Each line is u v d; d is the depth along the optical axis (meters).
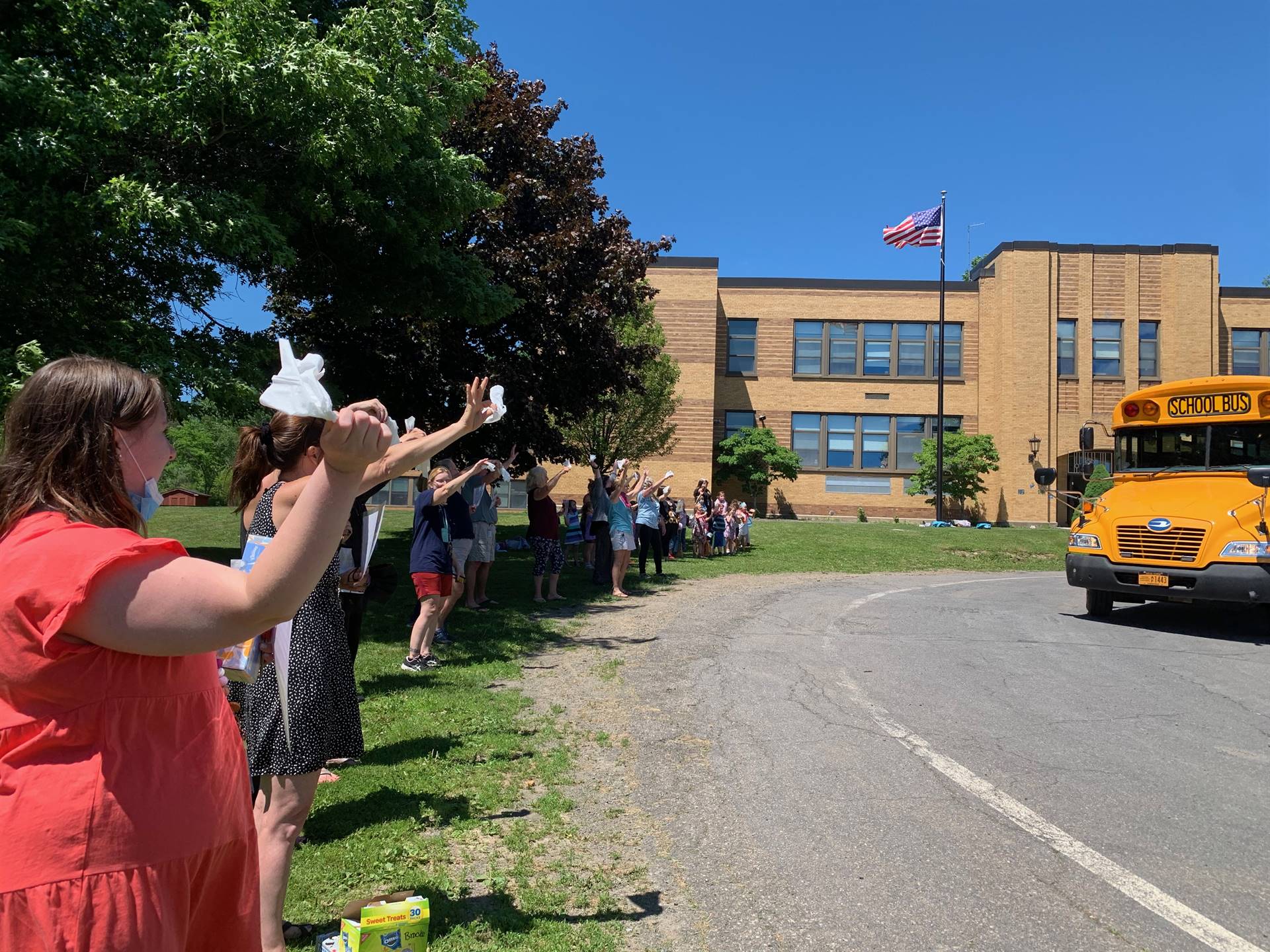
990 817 4.66
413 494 38.12
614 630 10.51
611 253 17.70
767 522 30.91
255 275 12.50
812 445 39.56
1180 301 37.88
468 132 16.89
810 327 39.84
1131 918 3.60
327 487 1.57
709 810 4.75
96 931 1.55
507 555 18.97
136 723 1.66
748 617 11.62
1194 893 3.82
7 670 1.60
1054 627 11.18
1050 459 37.47
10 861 1.55
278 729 3.20
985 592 15.68
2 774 1.59
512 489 37.47
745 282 39.94
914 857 4.16
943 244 34.25
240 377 8.84
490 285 12.89
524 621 10.66
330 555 1.58
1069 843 4.34
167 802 1.67
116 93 7.82
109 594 1.58
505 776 5.24
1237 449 11.27
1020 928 3.51
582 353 17.78
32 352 6.74
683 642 9.70
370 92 8.89
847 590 15.42
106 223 7.85
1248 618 12.12
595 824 4.55
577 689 7.46
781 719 6.55
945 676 8.08
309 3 11.41
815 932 3.46
